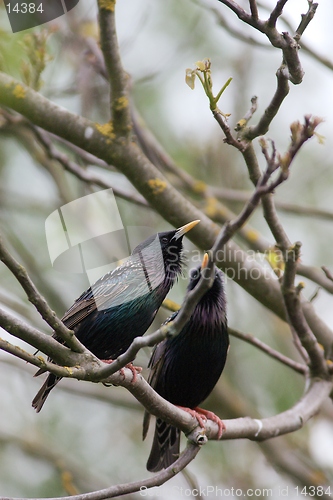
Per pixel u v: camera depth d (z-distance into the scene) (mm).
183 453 8273
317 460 14273
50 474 13852
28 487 13633
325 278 11359
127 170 10078
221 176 15102
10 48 9305
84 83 12539
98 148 9969
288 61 7234
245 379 14977
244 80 14711
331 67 11641
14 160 14844
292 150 6094
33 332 6426
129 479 14398
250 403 14742
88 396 13367
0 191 14297
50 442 14641
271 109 7539
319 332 10938
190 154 14977
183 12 14438
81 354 6664
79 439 14953
